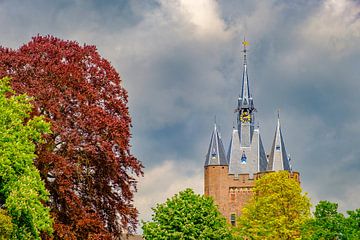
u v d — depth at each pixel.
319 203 70.44
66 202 49.19
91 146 49.59
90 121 50.66
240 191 156.50
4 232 39.88
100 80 55.16
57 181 48.72
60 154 50.38
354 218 68.44
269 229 80.06
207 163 158.25
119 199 53.28
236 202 156.00
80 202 49.34
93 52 56.25
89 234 48.62
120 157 52.56
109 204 52.84
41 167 49.34
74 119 51.28
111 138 51.62
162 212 64.88
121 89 56.09
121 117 54.97
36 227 42.66
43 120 47.84
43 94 50.66
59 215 49.66
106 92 55.00
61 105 51.28
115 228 52.78
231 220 154.88
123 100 56.12
